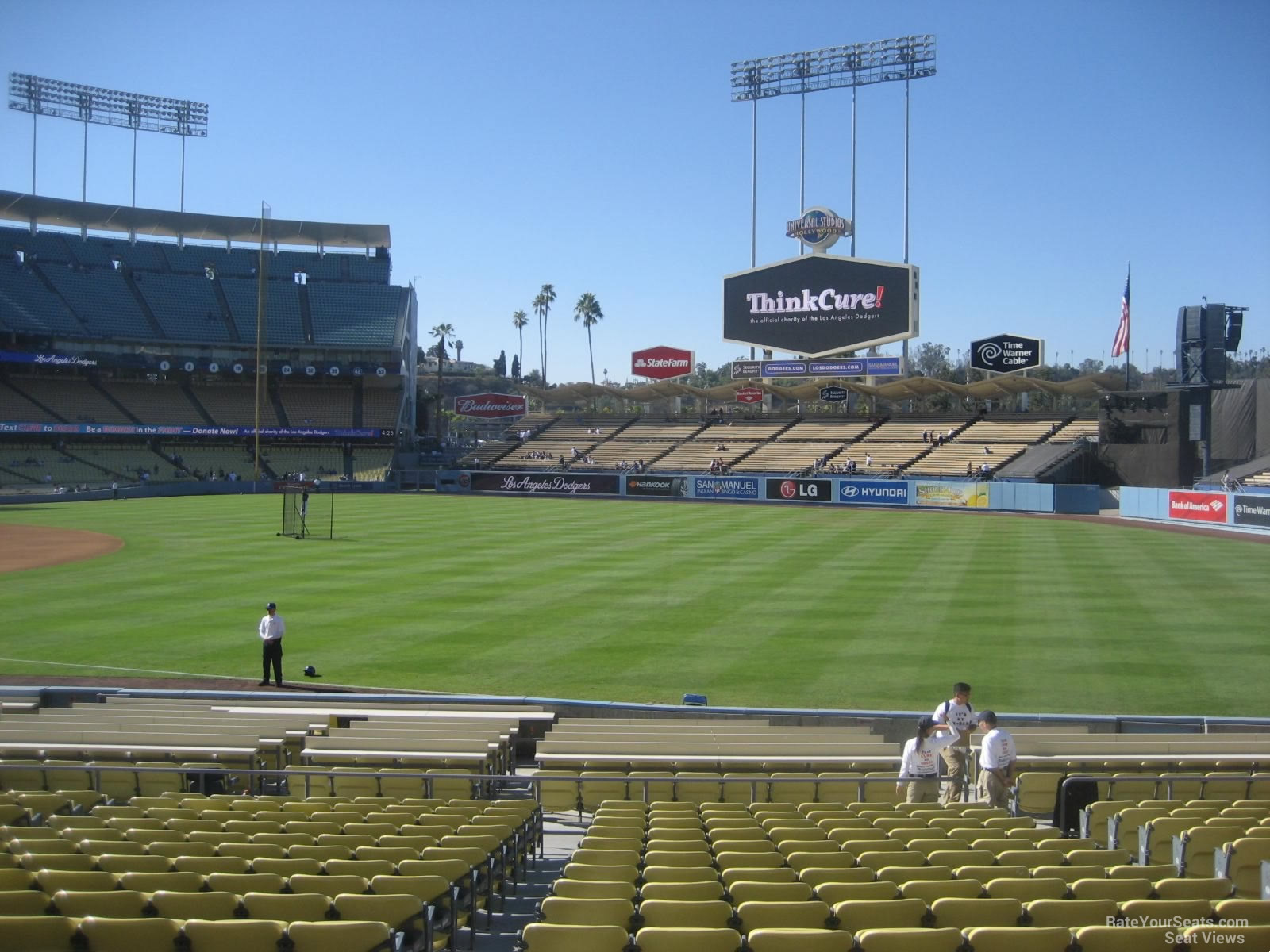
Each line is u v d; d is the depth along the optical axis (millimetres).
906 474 79875
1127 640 27172
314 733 16375
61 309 96562
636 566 41906
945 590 35312
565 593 35125
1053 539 51500
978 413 86625
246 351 103938
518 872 11969
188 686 22953
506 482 92000
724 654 25922
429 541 51250
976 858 9789
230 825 11273
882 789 14406
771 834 11133
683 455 92250
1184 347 66188
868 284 79625
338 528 58531
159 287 104438
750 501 81562
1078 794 13211
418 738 16156
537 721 17922
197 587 36531
